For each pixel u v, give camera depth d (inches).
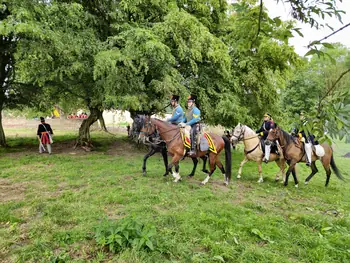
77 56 361.1
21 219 163.5
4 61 454.3
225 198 226.1
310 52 62.5
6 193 221.0
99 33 407.8
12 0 302.5
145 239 129.1
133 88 373.7
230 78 418.9
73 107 660.1
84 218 167.3
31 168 319.3
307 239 145.1
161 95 393.1
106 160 384.5
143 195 215.6
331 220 178.7
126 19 396.8
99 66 322.7
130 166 343.9
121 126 1099.3
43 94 497.4
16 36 351.6
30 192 223.6
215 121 453.1
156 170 321.4
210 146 263.7
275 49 247.3
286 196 242.1
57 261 119.9
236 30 89.6
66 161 369.4
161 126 268.4
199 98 403.2
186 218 167.3
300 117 72.1
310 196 247.3
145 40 331.0
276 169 382.6
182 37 373.7
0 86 467.2
